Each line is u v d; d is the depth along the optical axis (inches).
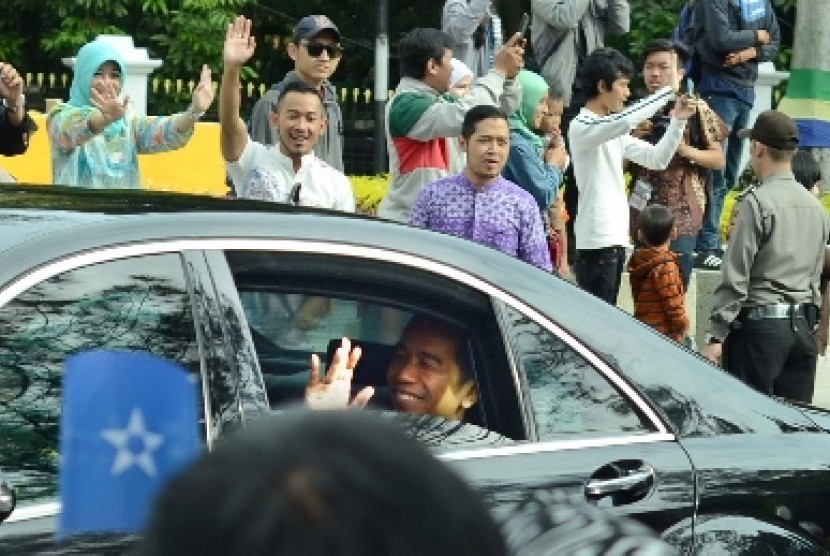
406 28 1565.0
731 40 843.4
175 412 207.2
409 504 93.2
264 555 91.8
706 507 280.7
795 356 521.0
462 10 703.1
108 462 208.4
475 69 719.1
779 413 302.0
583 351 283.6
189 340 251.1
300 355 263.9
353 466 93.1
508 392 276.5
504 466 268.8
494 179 490.9
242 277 259.9
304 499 92.4
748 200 509.7
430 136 536.7
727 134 747.4
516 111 585.0
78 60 533.6
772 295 511.2
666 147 628.4
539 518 116.5
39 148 911.0
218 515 92.2
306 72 581.3
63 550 220.2
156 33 1391.5
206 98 537.6
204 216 261.0
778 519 287.6
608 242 622.8
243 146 490.0
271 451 93.2
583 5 785.6
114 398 205.0
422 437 270.4
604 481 272.2
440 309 277.1
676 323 581.9
